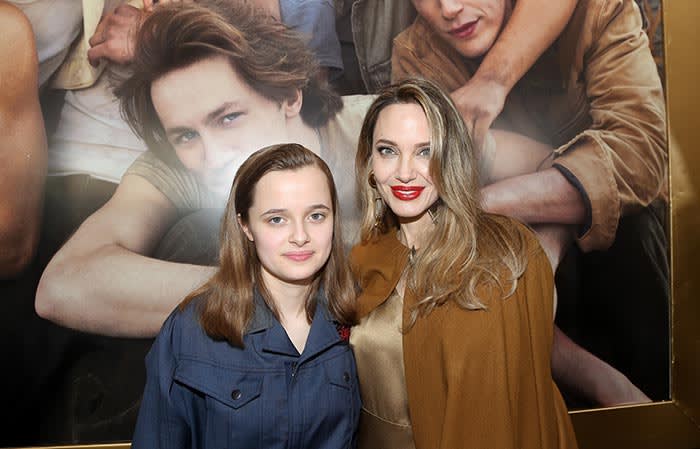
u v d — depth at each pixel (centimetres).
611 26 220
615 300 224
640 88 222
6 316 192
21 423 192
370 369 125
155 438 107
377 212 138
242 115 202
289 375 108
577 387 223
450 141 119
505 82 214
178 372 105
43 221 194
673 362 229
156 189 199
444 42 211
